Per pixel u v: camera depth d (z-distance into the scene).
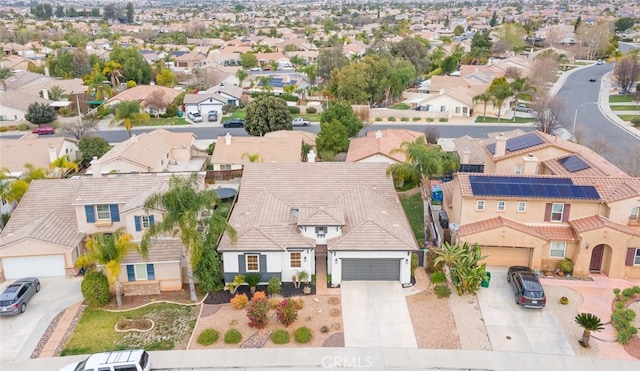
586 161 45.12
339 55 124.62
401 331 32.56
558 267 38.69
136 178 45.25
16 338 32.81
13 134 90.12
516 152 48.25
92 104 107.00
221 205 53.00
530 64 128.12
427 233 45.25
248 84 128.62
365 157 58.59
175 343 31.98
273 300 35.94
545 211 39.28
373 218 40.47
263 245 37.25
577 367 29.30
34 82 119.94
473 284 35.62
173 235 35.91
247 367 29.80
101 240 35.53
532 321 33.31
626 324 31.97
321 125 68.69
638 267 37.69
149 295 37.44
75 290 38.22
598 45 165.00
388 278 38.19
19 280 38.03
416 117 95.50
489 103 97.12
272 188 45.56
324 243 38.72
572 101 102.56
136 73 132.75
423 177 52.22
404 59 131.62
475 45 157.25
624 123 85.12
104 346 31.86
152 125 94.00
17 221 43.34
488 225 38.94
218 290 37.66
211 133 87.62
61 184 46.38
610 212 37.97
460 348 30.95
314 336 32.19
